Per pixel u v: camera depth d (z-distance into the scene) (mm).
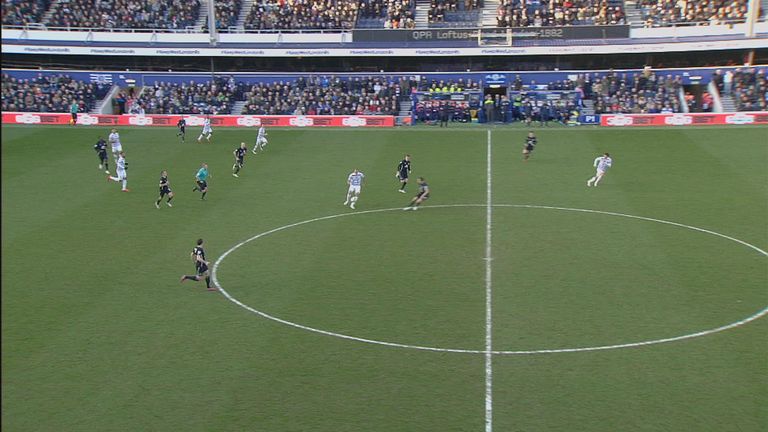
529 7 80875
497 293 29375
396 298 28984
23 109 76250
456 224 39031
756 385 21609
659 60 77875
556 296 28938
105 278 31391
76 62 84000
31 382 22266
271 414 20438
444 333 25688
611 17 77812
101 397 21406
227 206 43125
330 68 83188
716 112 69375
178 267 32781
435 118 71812
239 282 30922
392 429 19609
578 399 21094
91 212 41969
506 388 21812
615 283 30219
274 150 60000
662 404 20688
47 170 53219
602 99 71250
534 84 76250
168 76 80125
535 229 37938
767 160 52406
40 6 83438
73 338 25406
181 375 22766
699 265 32156
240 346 24797
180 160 56594
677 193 44438
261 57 82688
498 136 64125
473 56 79562
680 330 25594
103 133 68562
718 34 74688
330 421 20047
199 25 83188
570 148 58531
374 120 70500
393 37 79625
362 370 23031
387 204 43281
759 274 30938
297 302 28672
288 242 36344
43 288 30219
